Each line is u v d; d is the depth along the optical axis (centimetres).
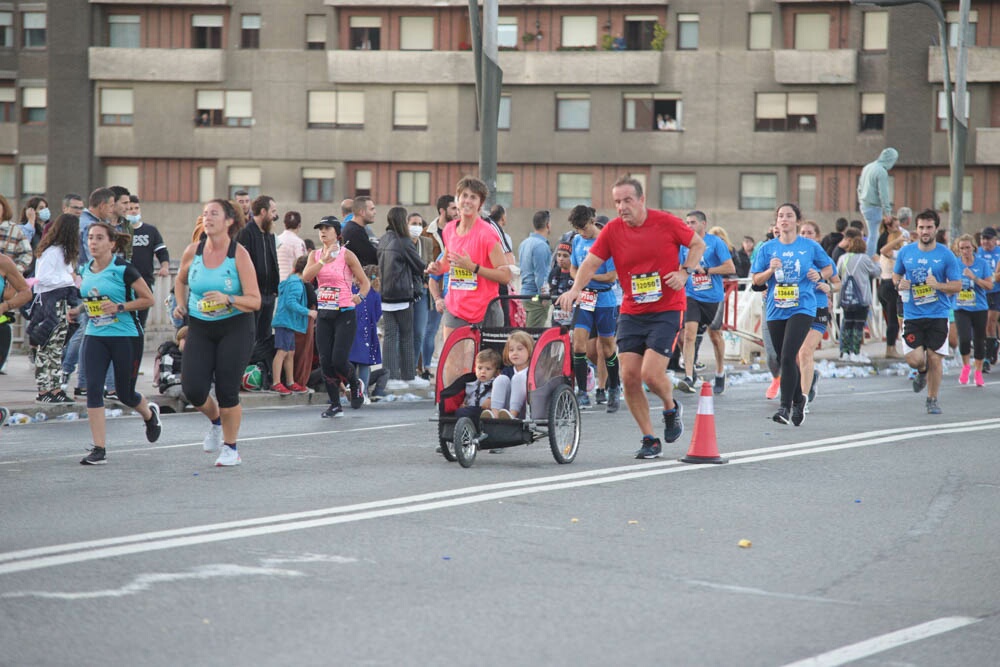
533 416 3228
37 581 1953
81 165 17600
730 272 5478
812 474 3144
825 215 16812
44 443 3681
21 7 17875
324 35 17488
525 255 5359
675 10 16925
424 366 5772
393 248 5234
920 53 16450
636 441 3781
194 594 1889
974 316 5975
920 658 1655
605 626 1764
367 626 1741
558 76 17025
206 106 17575
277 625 1738
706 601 1919
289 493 2783
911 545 2356
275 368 5028
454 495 2762
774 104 16838
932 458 3441
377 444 3684
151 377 5591
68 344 4662
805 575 2105
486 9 5644
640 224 3228
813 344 4694
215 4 17400
